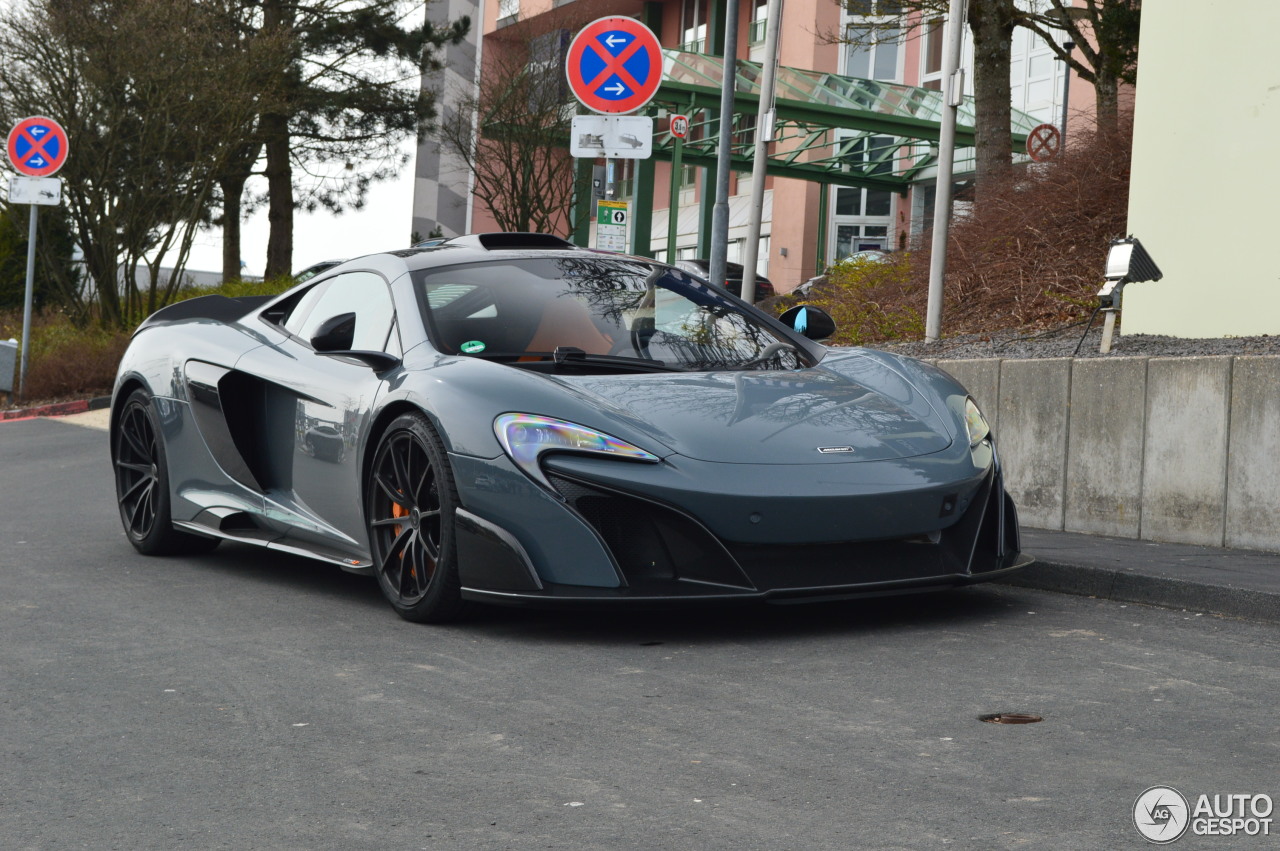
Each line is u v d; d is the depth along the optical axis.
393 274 4.87
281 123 24.55
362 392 4.49
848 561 3.84
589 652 3.74
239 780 2.66
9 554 5.79
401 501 4.25
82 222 16.81
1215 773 2.56
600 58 8.41
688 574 3.72
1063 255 9.39
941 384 4.40
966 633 3.92
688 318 4.81
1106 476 5.76
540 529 3.78
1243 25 6.53
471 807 2.46
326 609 4.47
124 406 5.88
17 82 16.19
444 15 36.53
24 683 3.49
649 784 2.56
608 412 3.93
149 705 3.26
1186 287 6.85
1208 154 6.71
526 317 4.59
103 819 2.45
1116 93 12.88
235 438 5.19
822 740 2.83
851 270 11.88
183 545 5.69
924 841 2.22
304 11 25.11
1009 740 2.80
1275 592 4.09
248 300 5.90
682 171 36.84
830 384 4.35
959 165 26.97
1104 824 2.28
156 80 16.12
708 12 35.53
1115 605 4.40
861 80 25.78
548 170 27.02
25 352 14.55
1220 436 5.28
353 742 2.90
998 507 4.12
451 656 3.72
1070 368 5.93
